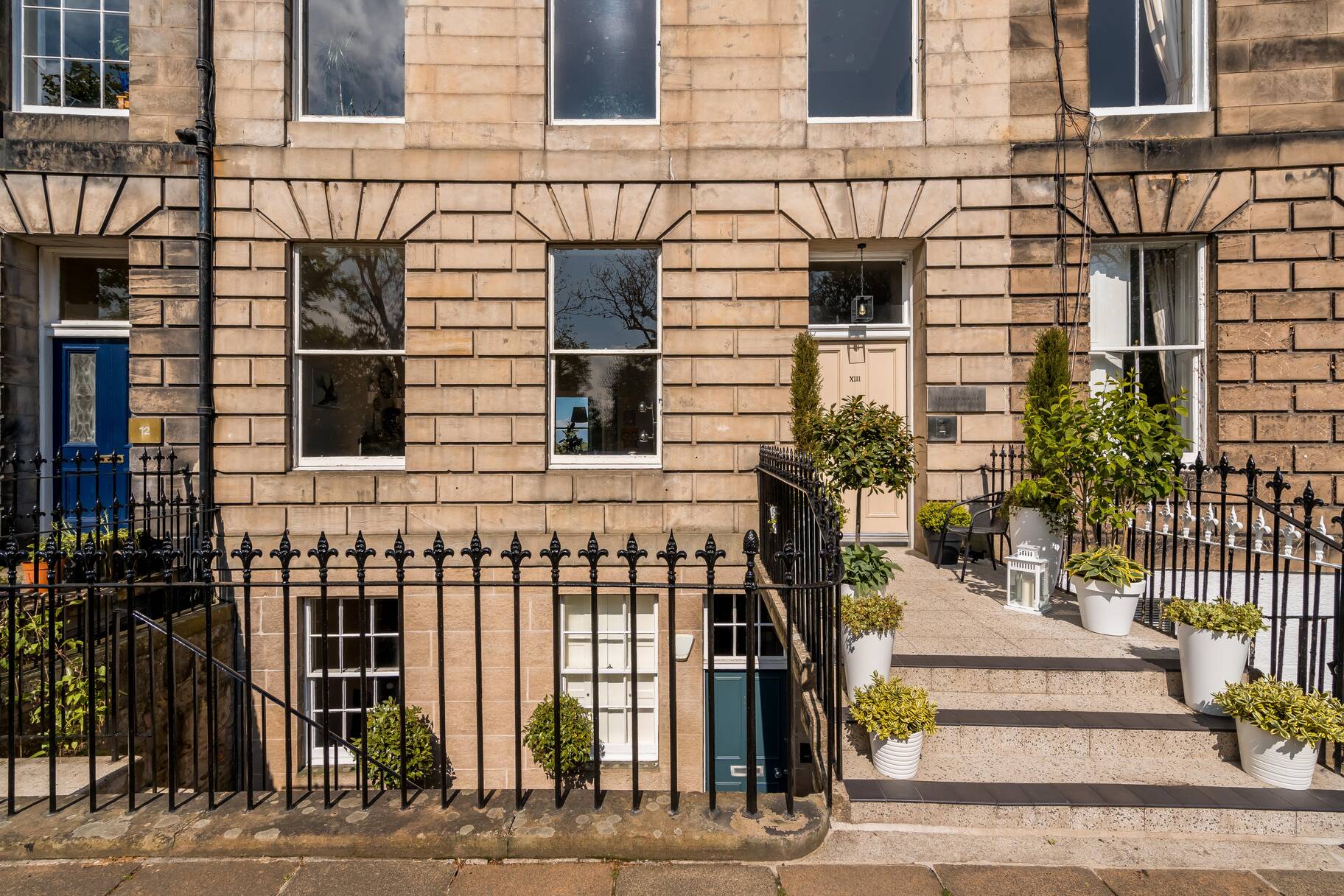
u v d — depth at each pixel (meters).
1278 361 6.10
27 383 6.28
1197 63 6.44
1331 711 3.14
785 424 6.34
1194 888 2.61
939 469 6.41
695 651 6.21
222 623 5.81
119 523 5.54
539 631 6.20
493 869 2.61
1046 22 6.32
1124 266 6.53
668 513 6.30
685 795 2.97
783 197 6.34
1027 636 4.40
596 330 6.51
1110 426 4.55
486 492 6.25
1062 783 3.21
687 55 6.37
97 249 6.40
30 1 6.32
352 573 6.10
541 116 6.30
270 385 6.18
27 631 4.00
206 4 6.09
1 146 6.00
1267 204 6.12
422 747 5.63
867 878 2.62
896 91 6.66
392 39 6.55
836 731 3.19
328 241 6.28
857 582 3.99
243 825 2.73
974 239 6.36
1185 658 3.73
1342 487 6.00
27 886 2.48
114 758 3.58
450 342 6.25
